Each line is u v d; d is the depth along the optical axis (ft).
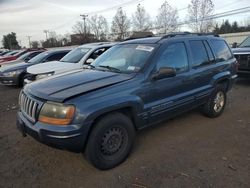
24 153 13.70
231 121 18.16
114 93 11.76
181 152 13.57
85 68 15.56
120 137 12.25
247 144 14.44
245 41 34.22
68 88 11.62
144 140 15.06
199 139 15.19
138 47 14.92
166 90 14.08
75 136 10.65
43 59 36.01
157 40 14.93
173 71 13.67
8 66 36.86
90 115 10.77
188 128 16.85
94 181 11.14
